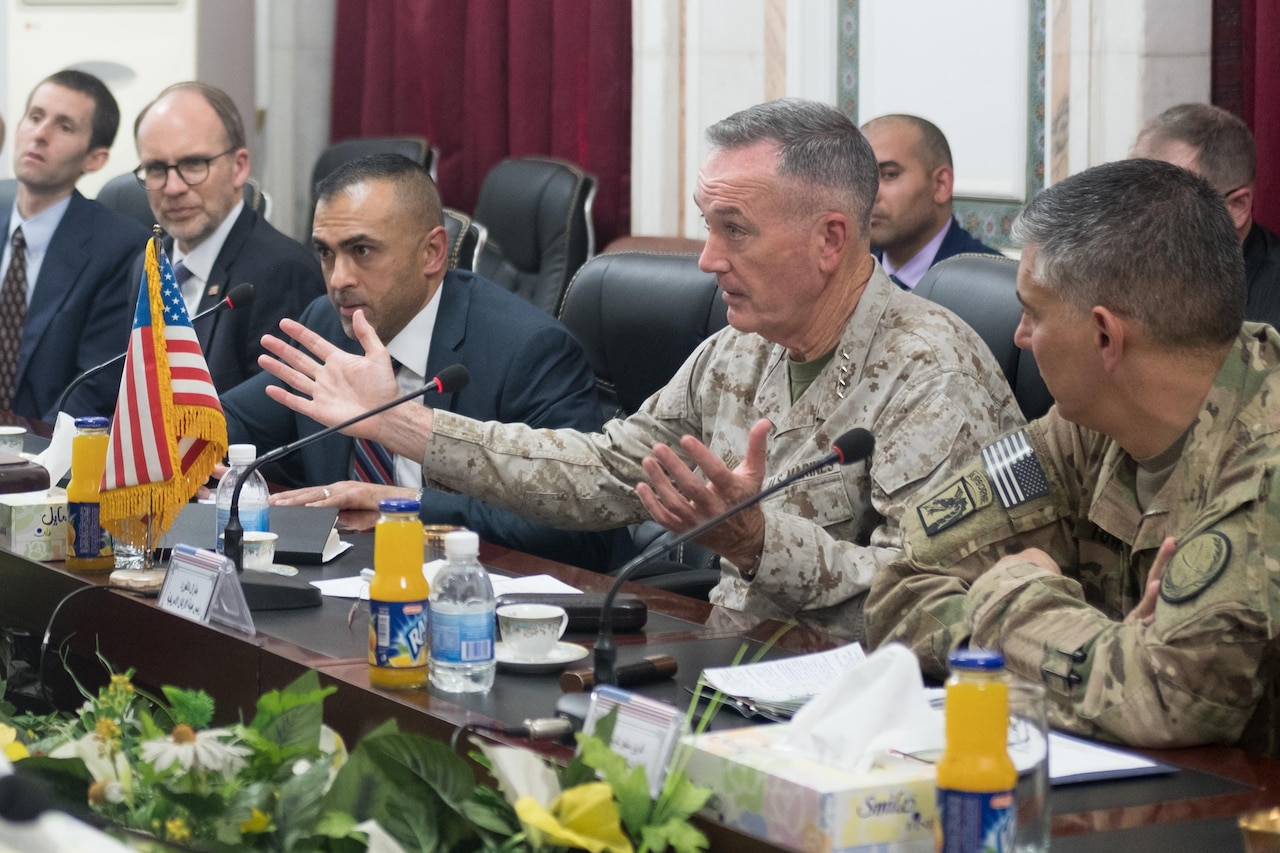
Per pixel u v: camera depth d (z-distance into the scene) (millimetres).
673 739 1543
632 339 4090
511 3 6934
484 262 6188
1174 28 4621
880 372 2764
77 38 7383
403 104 7527
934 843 1426
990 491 2328
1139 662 1867
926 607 2203
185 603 2348
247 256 4699
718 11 6125
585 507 3076
